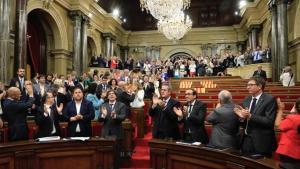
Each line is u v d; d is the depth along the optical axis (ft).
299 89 29.58
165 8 38.86
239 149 12.36
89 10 54.29
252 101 11.97
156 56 81.25
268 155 11.12
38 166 12.99
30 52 42.11
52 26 44.47
